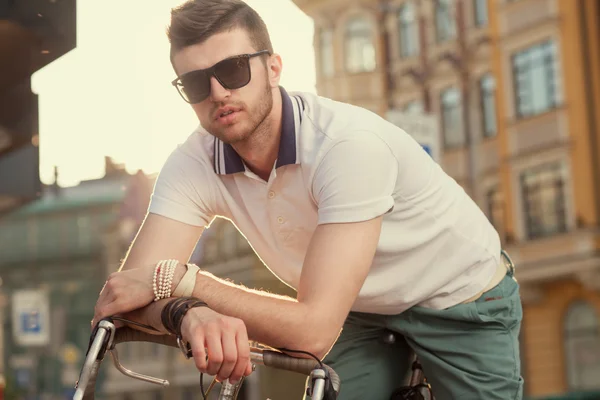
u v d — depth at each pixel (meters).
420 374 2.83
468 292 2.68
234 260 26.72
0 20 4.02
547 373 22.70
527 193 23.16
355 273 2.24
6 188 5.53
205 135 2.58
